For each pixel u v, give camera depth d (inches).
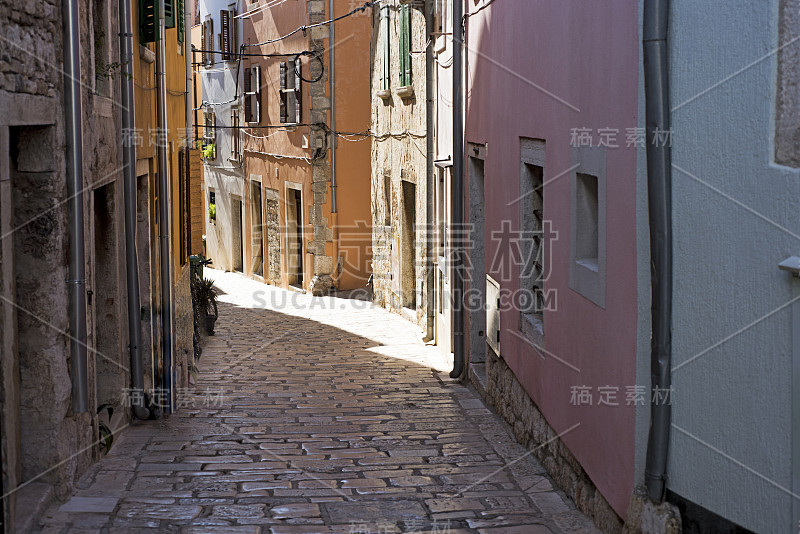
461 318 407.8
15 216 209.5
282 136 858.8
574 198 228.2
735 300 146.3
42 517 201.6
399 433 307.6
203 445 284.0
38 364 210.7
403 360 469.4
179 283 411.2
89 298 240.2
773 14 134.5
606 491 201.0
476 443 295.0
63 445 217.2
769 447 139.1
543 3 259.8
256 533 200.1
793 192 130.4
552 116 250.8
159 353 343.6
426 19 521.7
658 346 167.5
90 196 240.5
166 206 342.0
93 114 244.2
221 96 1051.9
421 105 549.6
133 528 199.0
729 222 147.3
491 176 347.9
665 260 165.3
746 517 146.3
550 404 255.1
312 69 790.5
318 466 262.7
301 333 582.9
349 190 810.8
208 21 1079.0
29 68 194.1
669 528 165.8
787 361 134.0
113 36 281.9
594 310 210.7
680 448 165.9
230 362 477.1
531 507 227.1
